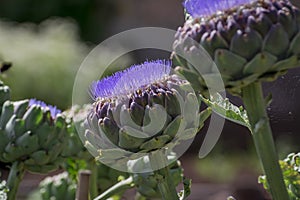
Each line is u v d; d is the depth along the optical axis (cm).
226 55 89
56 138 113
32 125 111
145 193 111
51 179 137
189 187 101
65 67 429
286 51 89
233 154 436
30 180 314
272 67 90
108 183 124
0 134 112
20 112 112
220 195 320
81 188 111
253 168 414
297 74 112
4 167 117
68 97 427
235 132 447
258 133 94
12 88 411
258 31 89
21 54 420
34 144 111
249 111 94
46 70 423
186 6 94
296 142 374
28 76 418
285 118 115
